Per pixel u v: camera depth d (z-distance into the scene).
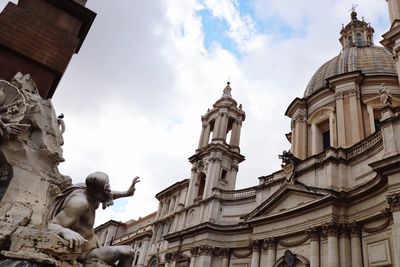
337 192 19.47
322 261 18.88
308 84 33.75
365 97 26.61
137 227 50.28
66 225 4.89
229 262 26.38
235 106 38.88
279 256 21.77
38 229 4.61
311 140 28.56
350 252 18.16
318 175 22.09
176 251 30.33
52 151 5.56
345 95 26.83
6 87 5.63
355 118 25.17
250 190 29.00
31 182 5.22
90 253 5.10
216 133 35.94
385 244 16.61
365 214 18.12
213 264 27.00
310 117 29.42
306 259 19.72
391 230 16.38
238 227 26.67
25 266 3.89
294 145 29.59
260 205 24.39
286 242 21.66
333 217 19.03
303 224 20.84
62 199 5.34
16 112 5.49
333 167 21.20
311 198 21.00
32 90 6.07
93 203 5.32
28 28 7.42
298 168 23.97
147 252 39.38
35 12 7.68
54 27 7.77
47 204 5.21
